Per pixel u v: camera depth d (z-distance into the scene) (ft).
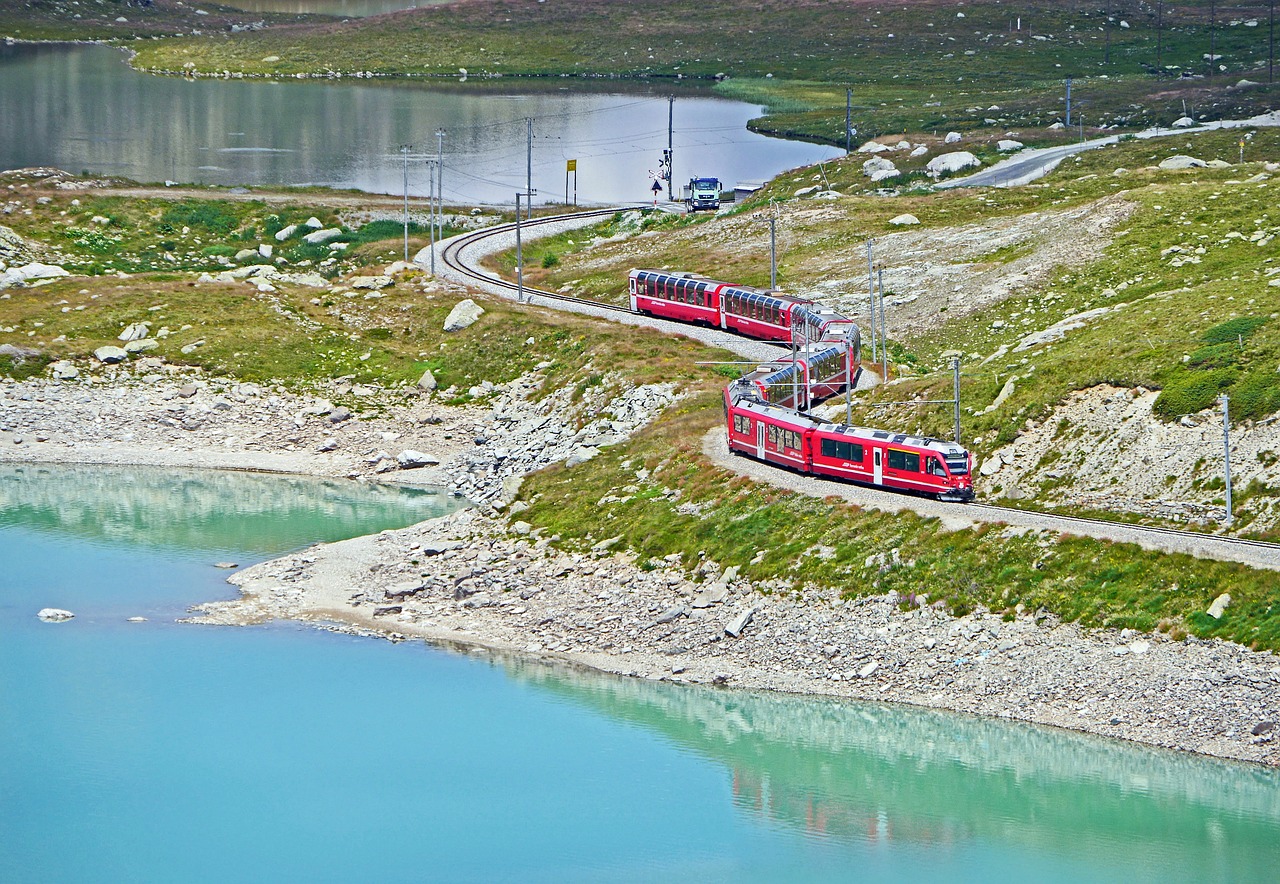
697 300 414.41
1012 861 188.55
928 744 213.46
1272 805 193.06
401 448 372.79
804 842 197.16
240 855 196.34
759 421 293.43
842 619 240.12
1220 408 267.39
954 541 246.06
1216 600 218.59
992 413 293.84
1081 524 244.42
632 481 303.07
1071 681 216.95
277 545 302.45
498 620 262.06
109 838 201.16
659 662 242.17
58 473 353.51
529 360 408.05
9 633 256.11
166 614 265.54
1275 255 377.71
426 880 189.16
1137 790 198.29
